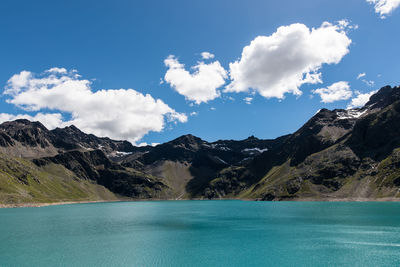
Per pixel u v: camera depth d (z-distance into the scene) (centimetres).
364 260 7956
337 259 8100
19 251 9369
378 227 13038
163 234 12556
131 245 10219
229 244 10275
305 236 11431
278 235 11831
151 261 8194
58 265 7806
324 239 10750
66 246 10069
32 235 12419
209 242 10662
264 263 7906
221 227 14550
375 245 9644
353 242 10119
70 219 19325
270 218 17888
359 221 14912
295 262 7931
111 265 7850
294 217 17875
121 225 15750
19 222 17488
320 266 7538
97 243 10606
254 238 11306
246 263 7931
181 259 8375
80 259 8381
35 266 7738
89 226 15400
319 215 18338
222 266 7712
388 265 7500
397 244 9738
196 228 14325
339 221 15175
